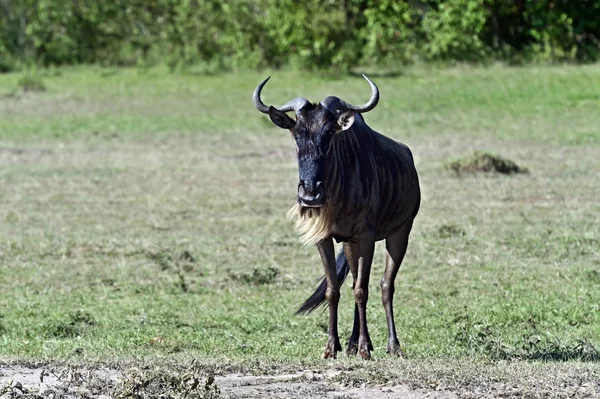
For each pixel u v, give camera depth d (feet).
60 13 481.46
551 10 419.54
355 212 103.24
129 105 358.43
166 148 285.64
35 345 113.60
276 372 96.22
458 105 328.70
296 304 139.95
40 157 275.18
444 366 96.17
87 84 415.23
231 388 89.81
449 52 416.46
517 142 277.64
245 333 123.95
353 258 106.73
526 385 88.43
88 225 195.21
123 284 152.97
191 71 435.12
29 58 480.23
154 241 181.57
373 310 134.82
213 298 144.05
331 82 385.09
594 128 290.56
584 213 195.62
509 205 204.64
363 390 88.12
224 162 263.49
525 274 152.56
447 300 139.13
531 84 351.87
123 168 257.96
